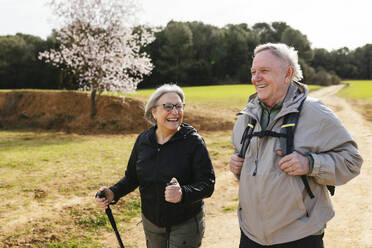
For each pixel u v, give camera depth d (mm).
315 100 1760
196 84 70938
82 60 17281
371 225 3955
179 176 2156
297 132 1686
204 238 4410
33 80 55125
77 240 4410
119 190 2416
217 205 5777
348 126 14664
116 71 18469
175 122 2234
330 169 1571
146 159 2246
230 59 77688
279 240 1723
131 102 18234
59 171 8016
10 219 4977
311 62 101125
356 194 5395
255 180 1768
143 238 4516
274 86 1774
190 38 69438
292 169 1592
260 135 1775
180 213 2154
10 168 8273
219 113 18422
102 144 12555
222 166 8383
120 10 17250
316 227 1670
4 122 18219
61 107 18641
